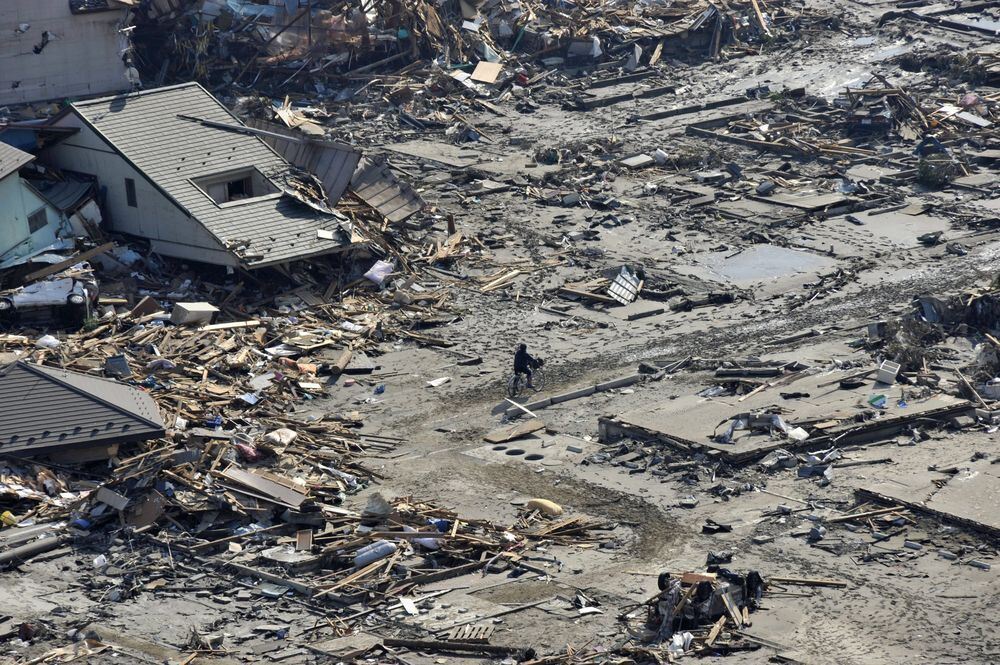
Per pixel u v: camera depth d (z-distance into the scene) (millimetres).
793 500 101875
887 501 99688
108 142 146125
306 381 124812
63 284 131375
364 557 94000
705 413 115125
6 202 135875
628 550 96000
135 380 119188
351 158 156375
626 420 114438
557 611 87750
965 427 112438
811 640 82875
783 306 143000
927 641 82688
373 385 126250
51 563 94375
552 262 156000
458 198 177625
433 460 111438
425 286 148625
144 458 104125
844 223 167875
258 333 131875
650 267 154875
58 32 198000
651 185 182625
